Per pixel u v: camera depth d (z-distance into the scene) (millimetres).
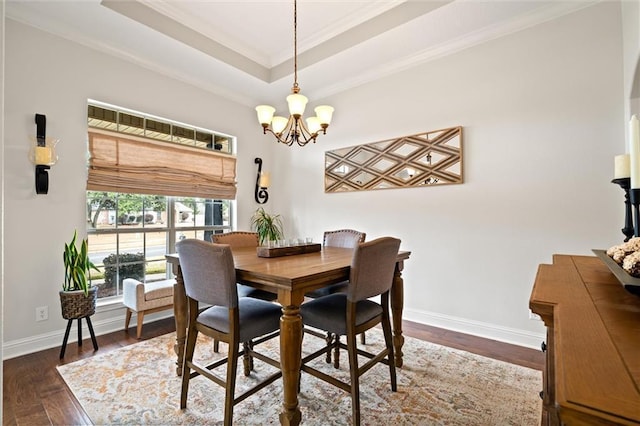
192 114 3666
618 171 1568
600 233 2332
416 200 3244
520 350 2533
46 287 2605
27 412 1764
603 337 650
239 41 3357
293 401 1533
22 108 2496
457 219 2982
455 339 2760
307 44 3393
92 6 2453
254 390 1678
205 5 2793
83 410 1782
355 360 1668
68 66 2738
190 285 1753
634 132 1241
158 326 3115
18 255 2479
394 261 1915
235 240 2846
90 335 2713
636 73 1992
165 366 2291
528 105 2627
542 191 2561
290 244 2395
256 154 4434
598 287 1051
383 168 3467
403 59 3266
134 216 3314
